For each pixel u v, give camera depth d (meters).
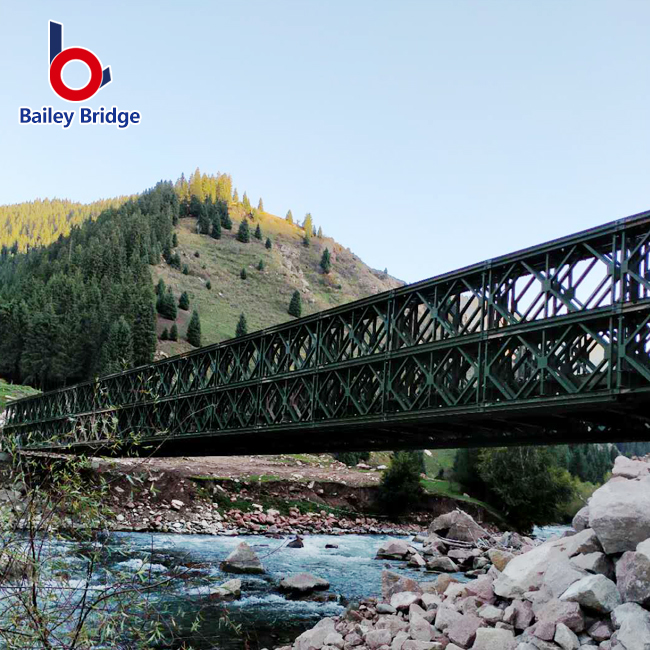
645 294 20.20
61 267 172.62
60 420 58.97
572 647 12.48
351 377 31.00
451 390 26.12
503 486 67.12
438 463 119.25
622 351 19.69
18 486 7.82
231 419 39.97
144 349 133.00
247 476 63.53
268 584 27.56
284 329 35.75
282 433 34.62
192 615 20.81
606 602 13.09
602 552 14.74
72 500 7.95
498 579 16.16
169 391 45.78
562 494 68.44
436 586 19.73
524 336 22.98
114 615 7.86
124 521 45.78
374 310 30.12
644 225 19.72
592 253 21.09
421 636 14.85
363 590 27.58
